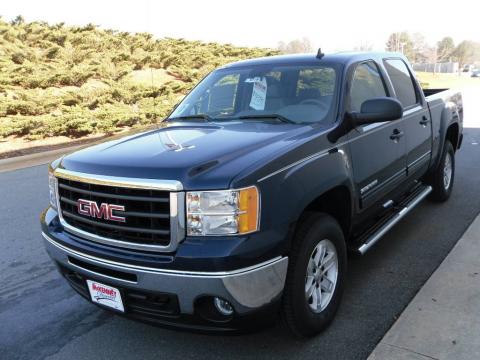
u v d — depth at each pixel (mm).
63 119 14398
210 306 2797
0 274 4641
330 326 3404
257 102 4059
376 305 3672
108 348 3344
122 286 2857
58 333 3572
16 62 21406
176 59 26750
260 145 3076
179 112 4488
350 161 3551
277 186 2824
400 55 5227
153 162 2859
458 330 3252
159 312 2814
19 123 13742
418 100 5152
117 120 15367
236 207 2646
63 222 3209
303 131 3377
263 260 2703
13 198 7441
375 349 3104
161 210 2723
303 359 3070
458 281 3943
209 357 3156
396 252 4625
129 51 26578
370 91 4258
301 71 4094
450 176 6203
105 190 2883
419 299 3691
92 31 28609
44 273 4648
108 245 2914
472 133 12383
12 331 3621
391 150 4258
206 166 2770
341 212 3654
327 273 3369
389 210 4676
